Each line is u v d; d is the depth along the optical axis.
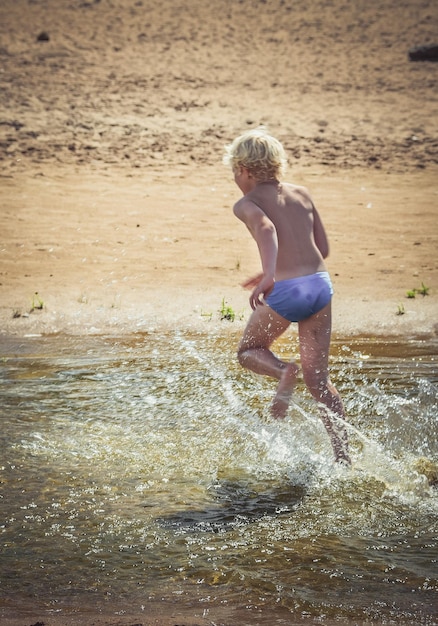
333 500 5.24
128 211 17.08
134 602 3.94
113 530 4.76
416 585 4.14
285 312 5.78
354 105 29.33
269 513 5.04
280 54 36.78
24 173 20.58
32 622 3.63
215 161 22.39
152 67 33.91
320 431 6.36
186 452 5.99
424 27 40.88
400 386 7.34
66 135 24.48
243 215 5.71
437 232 15.60
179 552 4.50
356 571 4.29
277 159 5.88
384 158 23.16
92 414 6.75
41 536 4.67
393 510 5.09
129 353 8.55
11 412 6.77
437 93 31.06
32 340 9.12
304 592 4.06
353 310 10.41
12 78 31.09
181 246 14.23
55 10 42.94
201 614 3.80
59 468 5.67
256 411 6.80
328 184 20.31
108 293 11.18
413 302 10.78
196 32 40.03
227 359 8.30
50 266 12.79
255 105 28.94
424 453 6.00
